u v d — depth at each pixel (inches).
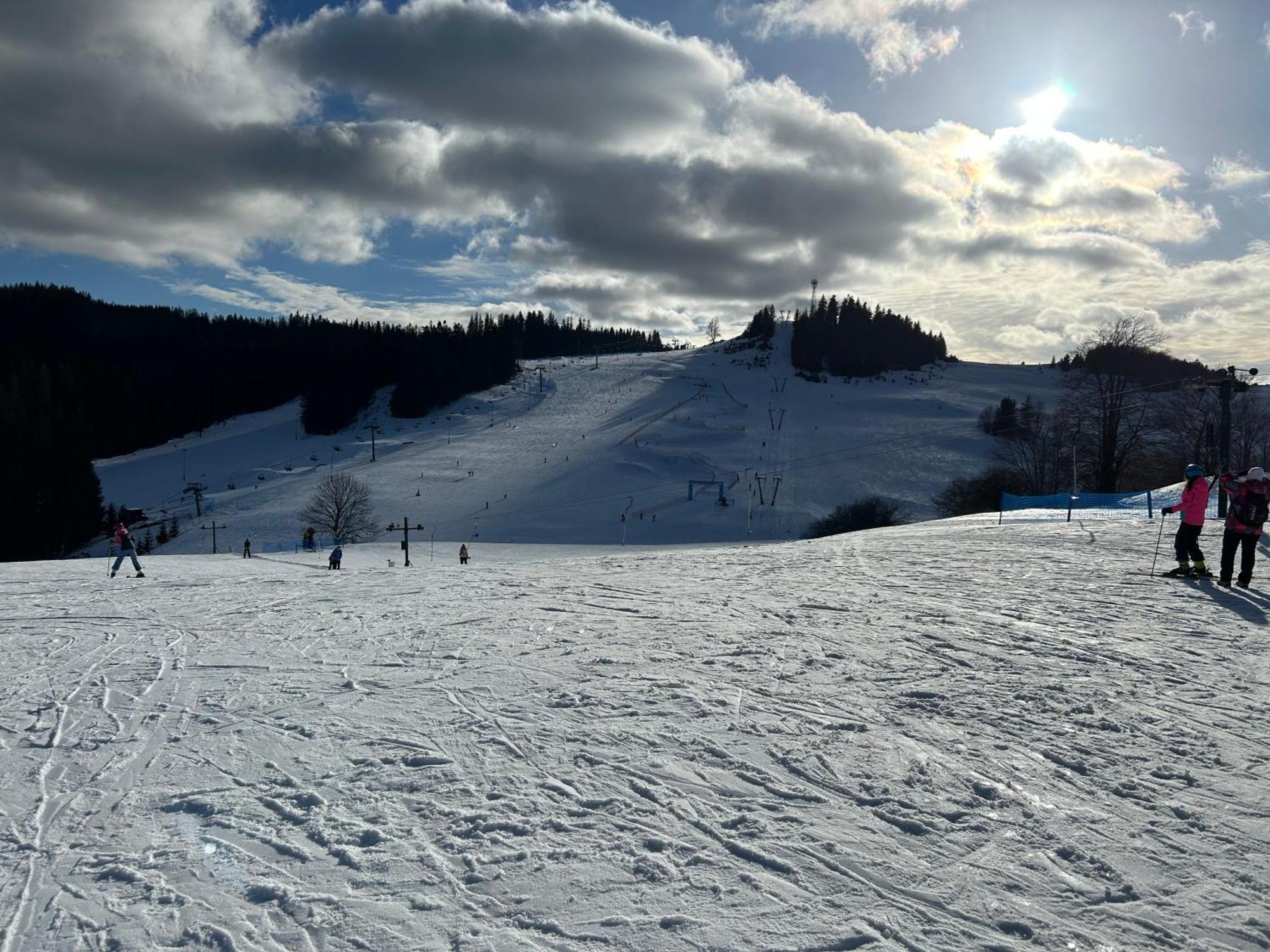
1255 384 927.7
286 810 177.5
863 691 261.0
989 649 313.9
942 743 214.1
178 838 166.2
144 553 2598.4
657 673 284.5
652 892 142.8
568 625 376.5
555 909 137.8
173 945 129.3
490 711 244.2
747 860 154.2
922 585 477.4
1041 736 219.3
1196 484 476.1
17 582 684.7
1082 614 378.9
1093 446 2015.3
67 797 187.9
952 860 154.5
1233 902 140.8
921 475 3334.2
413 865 153.0
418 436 4697.3
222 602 505.0
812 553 705.6
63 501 3041.3
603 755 207.3
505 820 171.0
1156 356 2241.6
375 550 2174.0
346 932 131.5
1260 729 223.6
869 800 179.9
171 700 266.7
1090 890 144.4
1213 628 346.9
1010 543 708.7
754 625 366.6
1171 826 168.1
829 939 129.0
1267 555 566.3
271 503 3189.0
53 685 291.0
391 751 212.1
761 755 206.5
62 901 143.0
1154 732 221.8
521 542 2503.7
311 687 277.4
